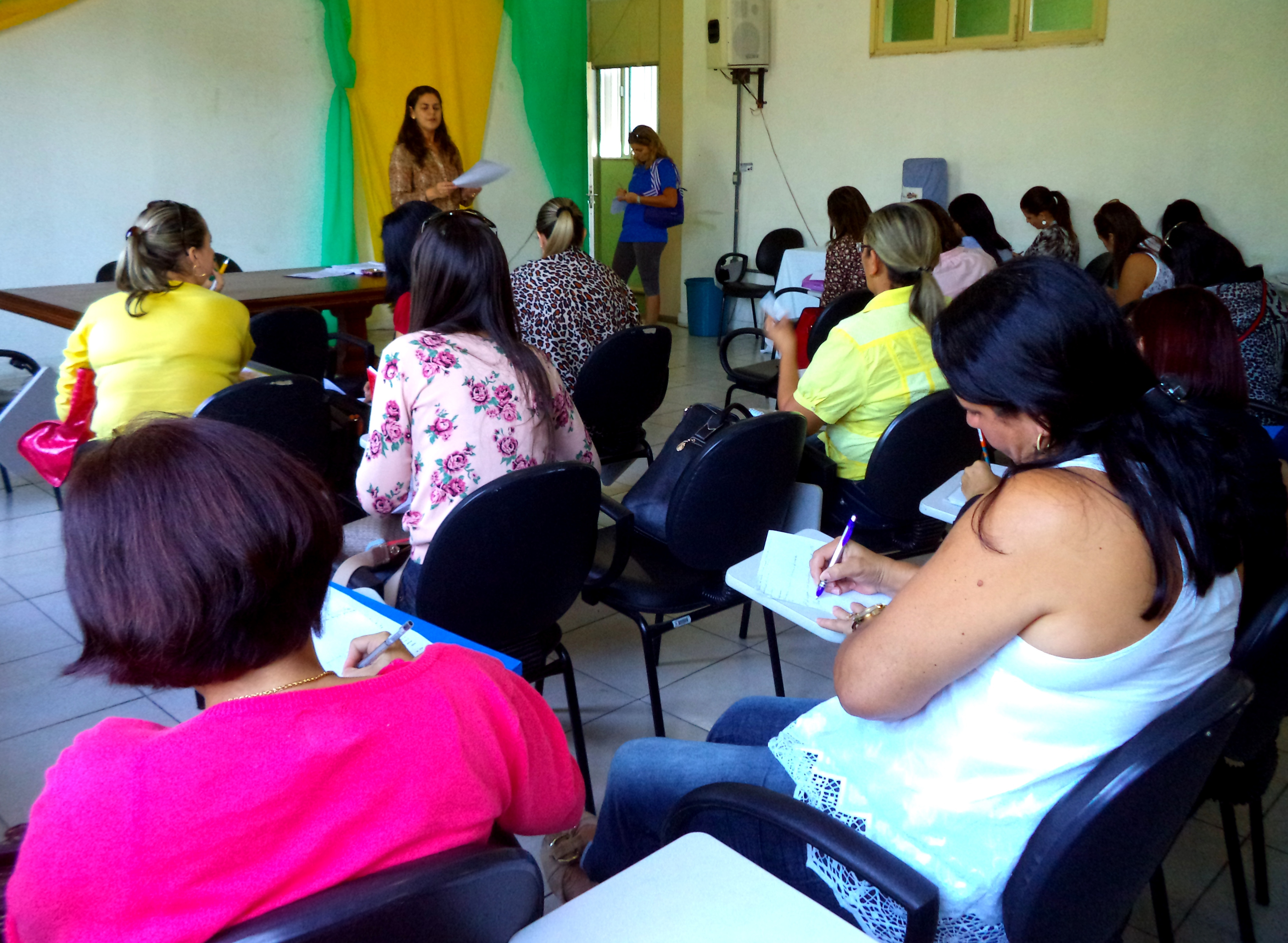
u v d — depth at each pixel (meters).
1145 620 0.88
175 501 0.68
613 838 1.30
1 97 4.91
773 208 7.04
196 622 0.68
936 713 1.01
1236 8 4.99
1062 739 0.93
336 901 0.67
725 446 1.83
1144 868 0.98
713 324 7.13
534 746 0.88
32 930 0.66
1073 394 0.90
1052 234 5.09
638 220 6.80
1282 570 1.43
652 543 2.22
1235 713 0.88
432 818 0.75
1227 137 5.16
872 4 6.22
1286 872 1.76
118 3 5.19
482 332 1.83
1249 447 1.41
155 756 0.67
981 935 1.01
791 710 1.35
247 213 5.92
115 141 5.33
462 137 6.59
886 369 2.23
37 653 2.53
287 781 0.68
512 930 0.78
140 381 2.59
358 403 2.97
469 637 1.72
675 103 7.39
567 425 2.02
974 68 5.92
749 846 1.15
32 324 5.17
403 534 2.14
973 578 0.91
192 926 0.66
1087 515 0.88
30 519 3.41
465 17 6.45
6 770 2.05
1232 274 3.26
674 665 2.55
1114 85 5.45
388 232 3.12
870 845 0.93
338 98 6.06
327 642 1.20
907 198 6.24
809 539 1.56
